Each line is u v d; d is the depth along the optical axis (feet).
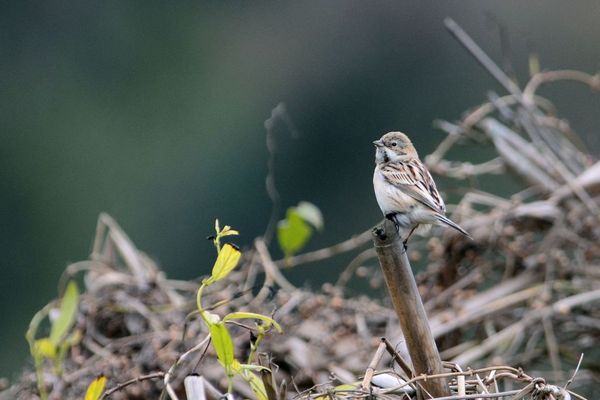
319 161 60.23
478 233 29.27
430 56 60.70
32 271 60.49
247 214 60.13
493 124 32.40
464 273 29.45
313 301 27.14
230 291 27.22
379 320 27.37
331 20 63.36
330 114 61.36
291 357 25.00
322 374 24.90
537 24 58.85
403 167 25.45
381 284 29.94
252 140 63.21
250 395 24.00
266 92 63.87
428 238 31.65
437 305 28.66
